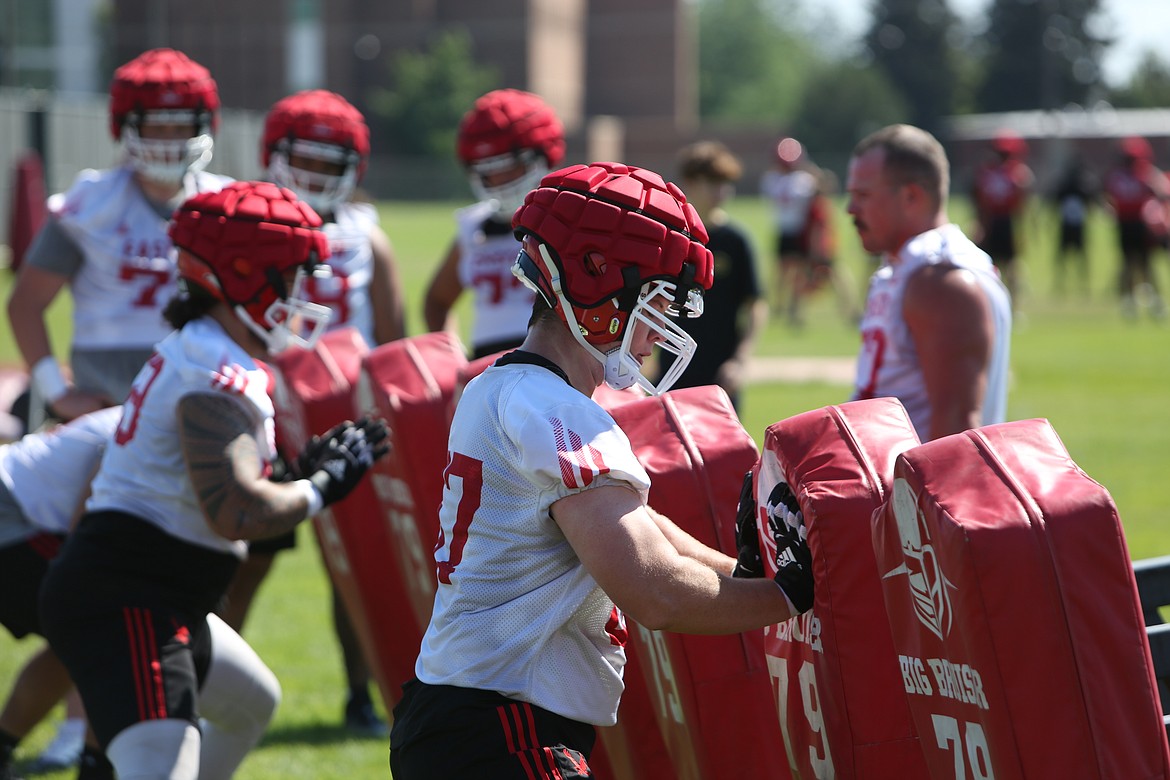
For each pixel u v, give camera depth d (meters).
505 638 8.73
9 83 168.50
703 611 8.39
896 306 14.65
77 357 19.23
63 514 15.26
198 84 18.53
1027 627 7.48
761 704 10.49
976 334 14.04
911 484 8.04
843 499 9.00
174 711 11.70
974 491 7.78
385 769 18.41
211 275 12.47
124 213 18.94
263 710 13.43
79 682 11.84
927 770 9.05
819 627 9.13
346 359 17.47
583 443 8.27
